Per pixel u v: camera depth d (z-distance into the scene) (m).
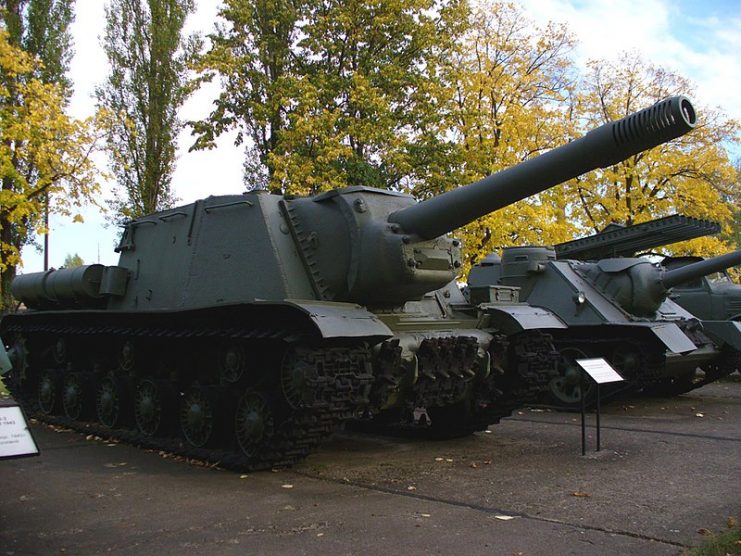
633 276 15.02
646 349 14.04
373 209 9.24
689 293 19.80
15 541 5.89
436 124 21.91
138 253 12.05
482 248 22.30
